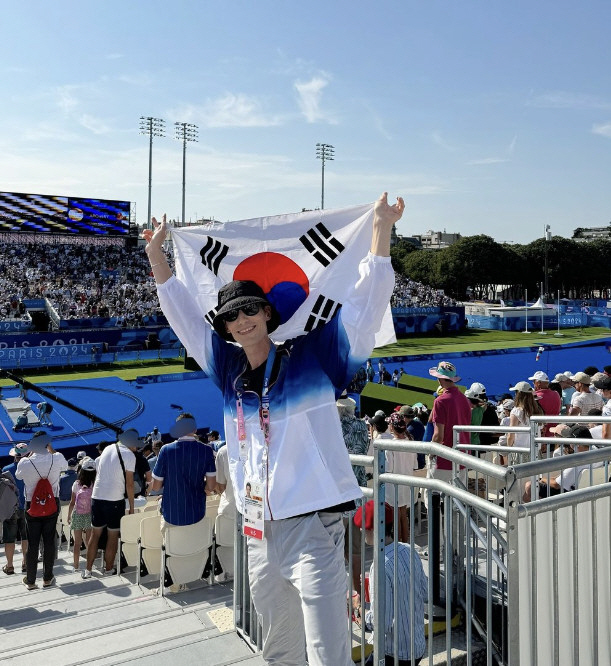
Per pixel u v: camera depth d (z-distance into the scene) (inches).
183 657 151.4
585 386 373.4
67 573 295.9
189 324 105.1
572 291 3846.0
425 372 1477.6
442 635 156.3
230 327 91.4
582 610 108.7
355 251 103.1
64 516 374.9
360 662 147.9
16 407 1044.5
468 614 109.3
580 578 108.7
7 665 163.0
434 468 252.1
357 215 104.0
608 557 109.0
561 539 106.1
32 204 2069.4
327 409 91.0
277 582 94.3
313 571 86.8
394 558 127.9
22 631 193.3
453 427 238.4
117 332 1544.0
